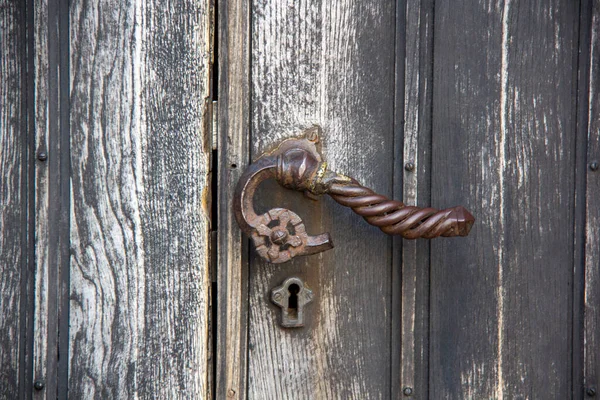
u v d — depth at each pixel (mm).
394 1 1163
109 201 1114
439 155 1171
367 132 1161
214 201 1140
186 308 1124
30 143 1104
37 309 1106
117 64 1112
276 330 1154
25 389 1106
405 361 1168
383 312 1171
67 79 1108
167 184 1119
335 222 1162
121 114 1113
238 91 1138
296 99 1149
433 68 1168
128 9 1111
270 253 1107
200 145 1122
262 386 1154
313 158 1120
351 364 1167
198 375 1127
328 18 1153
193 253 1124
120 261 1116
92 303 1114
